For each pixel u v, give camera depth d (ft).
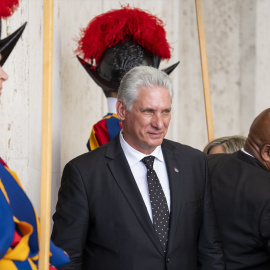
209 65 40.96
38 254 14.40
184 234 17.47
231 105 41.73
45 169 14.89
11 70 24.21
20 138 24.85
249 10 41.32
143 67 17.34
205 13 40.65
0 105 23.43
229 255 18.45
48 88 15.02
